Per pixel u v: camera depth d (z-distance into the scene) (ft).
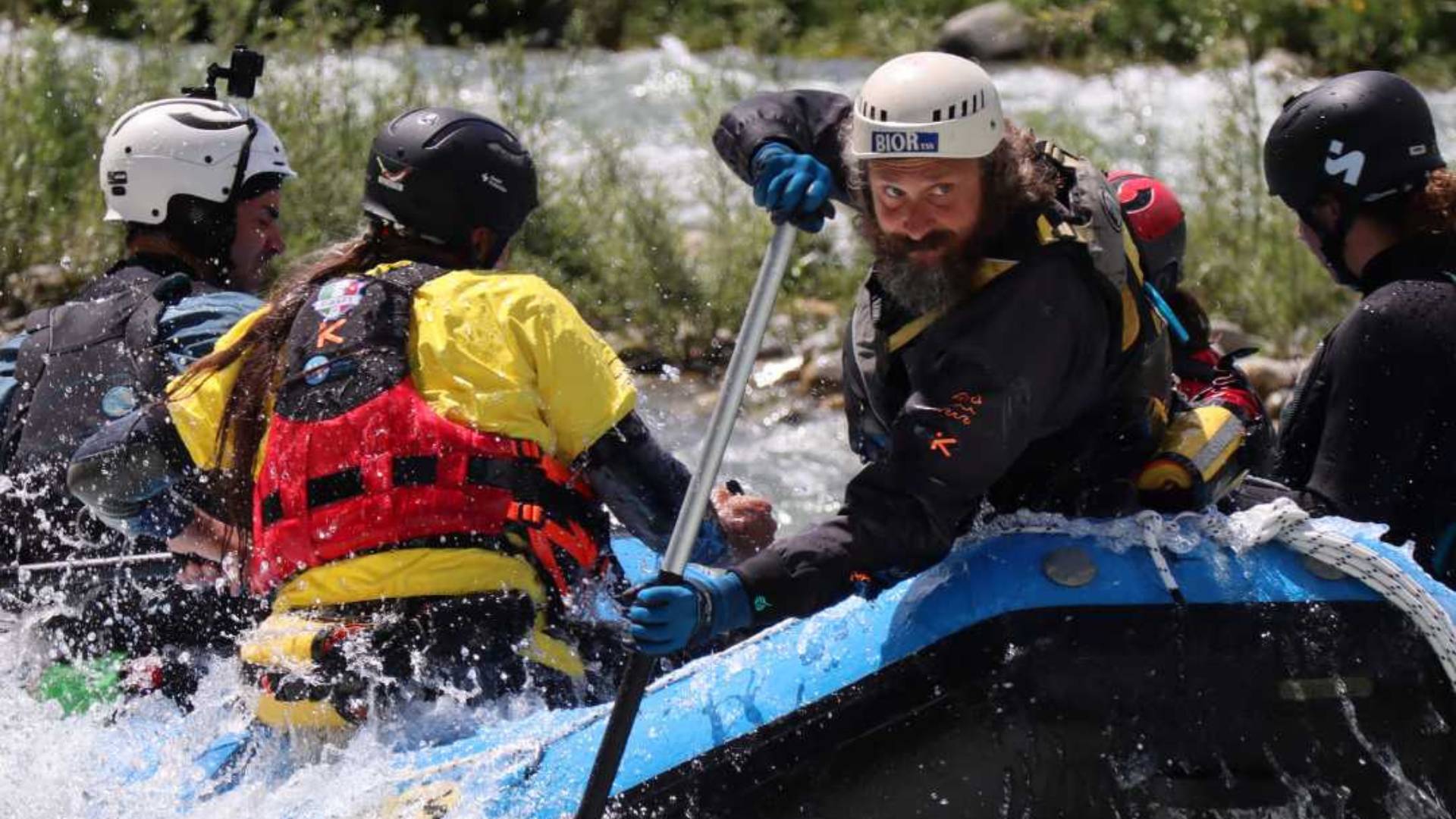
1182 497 35.14
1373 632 33.73
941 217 31.73
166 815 35.91
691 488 32.86
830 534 33.09
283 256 76.33
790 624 35.47
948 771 33.76
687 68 124.47
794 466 68.64
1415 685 33.88
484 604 35.42
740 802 34.24
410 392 35.45
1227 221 84.64
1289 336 79.05
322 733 35.76
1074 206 32.68
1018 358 31.81
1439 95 122.62
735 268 83.10
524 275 36.94
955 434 31.81
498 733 35.45
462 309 35.88
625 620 38.83
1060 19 131.85
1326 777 34.01
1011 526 34.76
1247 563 34.17
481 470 35.35
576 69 125.49
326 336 36.01
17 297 79.46
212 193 45.70
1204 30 127.75
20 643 43.04
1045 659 33.27
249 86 48.01
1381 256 40.50
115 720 40.06
